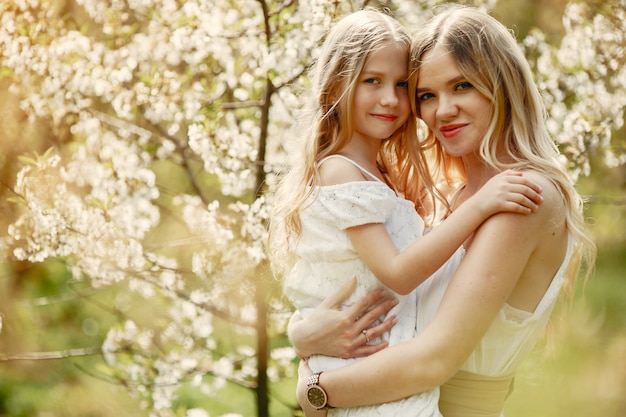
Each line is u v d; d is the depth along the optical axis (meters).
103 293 4.24
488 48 1.93
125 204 2.92
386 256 1.90
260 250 2.73
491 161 1.93
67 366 5.03
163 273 3.05
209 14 2.85
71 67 2.87
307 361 2.04
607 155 3.11
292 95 2.81
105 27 2.98
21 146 3.27
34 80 3.00
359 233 1.95
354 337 1.94
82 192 3.05
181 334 3.29
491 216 1.81
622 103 2.98
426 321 1.95
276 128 3.15
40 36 2.90
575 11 3.06
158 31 3.00
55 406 4.63
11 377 4.97
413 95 2.06
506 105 1.95
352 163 2.04
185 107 2.80
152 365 3.23
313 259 2.04
